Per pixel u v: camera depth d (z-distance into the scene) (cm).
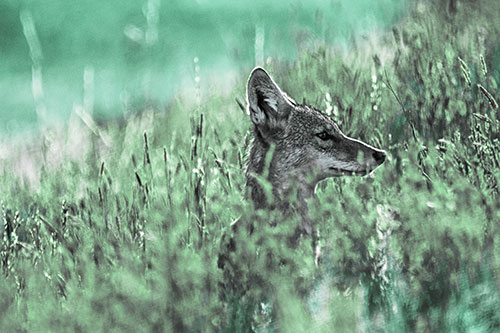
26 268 1050
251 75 1055
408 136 1305
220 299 923
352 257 922
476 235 864
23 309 992
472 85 1357
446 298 825
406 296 846
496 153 1048
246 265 934
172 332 883
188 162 1198
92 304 917
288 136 1065
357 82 1450
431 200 949
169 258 944
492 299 802
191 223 1054
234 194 1077
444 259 868
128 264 996
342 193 1080
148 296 909
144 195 1145
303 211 1055
